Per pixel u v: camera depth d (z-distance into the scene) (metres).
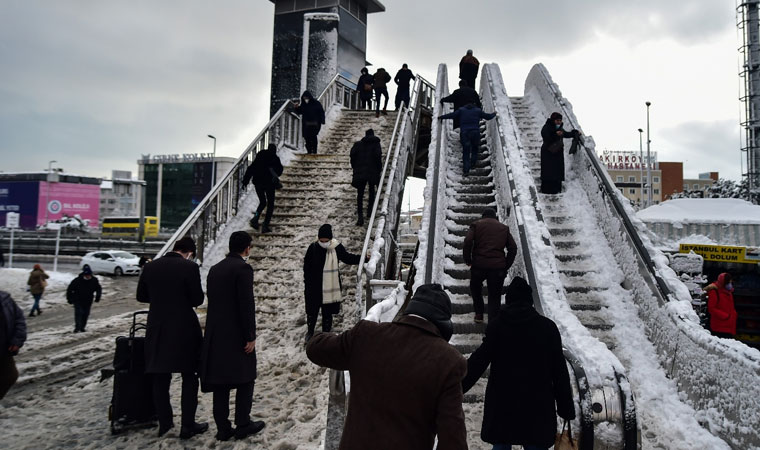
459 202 8.05
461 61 11.33
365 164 8.22
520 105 11.71
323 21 16.61
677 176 91.56
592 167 7.40
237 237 4.16
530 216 6.10
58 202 57.56
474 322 5.30
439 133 8.80
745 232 8.48
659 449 3.74
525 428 2.82
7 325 3.93
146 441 3.94
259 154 8.48
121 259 26.08
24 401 4.91
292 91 18.14
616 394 3.17
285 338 6.20
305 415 4.34
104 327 10.46
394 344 2.01
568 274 6.29
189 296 4.07
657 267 5.42
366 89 14.78
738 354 3.64
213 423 4.32
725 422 3.71
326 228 6.07
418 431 1.89
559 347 2.92
